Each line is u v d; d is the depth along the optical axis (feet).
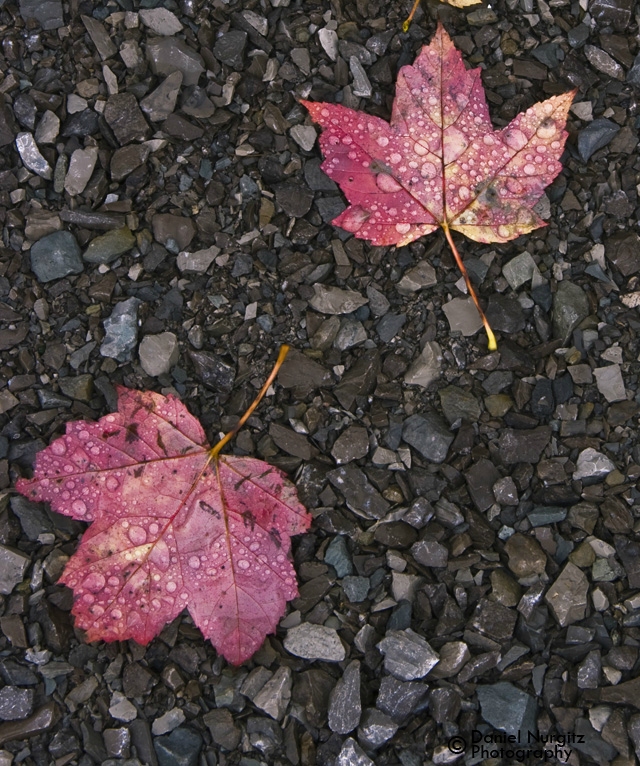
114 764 1.73
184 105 1.84
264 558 1.74
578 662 1.76
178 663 1.76
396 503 1.79
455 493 1.80
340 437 1.80
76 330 1.81
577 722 1.74
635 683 1.75
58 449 1.74
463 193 1.79
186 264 1.82
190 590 1.73
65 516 1.77
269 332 1.82
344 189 1.79
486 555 1.78
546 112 1.79
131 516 1.73
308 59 1.85
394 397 1.81
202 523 1.74
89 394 1.80
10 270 1.82
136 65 1.85
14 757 1.73
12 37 1.85
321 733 1.75
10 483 1.78
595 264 1.83
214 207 1.83
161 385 1.81
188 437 1.74
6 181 1.83
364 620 1.77
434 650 1.75
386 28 1.86
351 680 1.74
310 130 1.84
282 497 1.75
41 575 1.77
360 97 1.85
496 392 1.82
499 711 1.74
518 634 1.77
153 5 1.86
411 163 1.79
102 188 1.83
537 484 1.80
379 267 1.83
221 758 1.74
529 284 1.83
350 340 1.82
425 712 1.75
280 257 1.83
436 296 1.83
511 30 1.87
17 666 1.75
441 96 1.78
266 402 1.81
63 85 1.84
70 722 1.74
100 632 1.72
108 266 1.82
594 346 1.82
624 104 1.87
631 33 1.87
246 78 1.85
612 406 1.81
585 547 1.78
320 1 1.86
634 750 1.73
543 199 1.84
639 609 1.77
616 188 1.85
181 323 1.82
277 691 1.74
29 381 1.80
